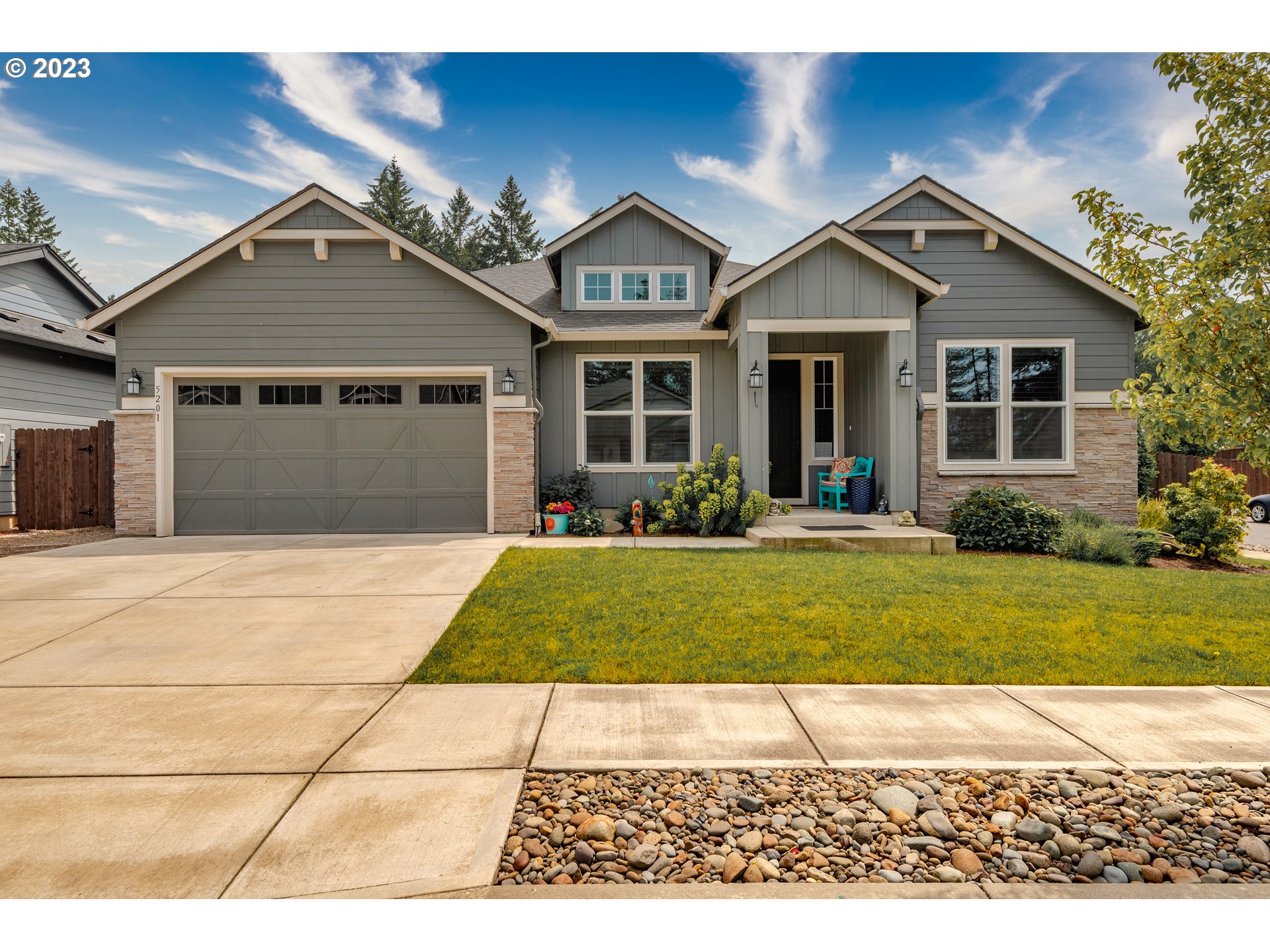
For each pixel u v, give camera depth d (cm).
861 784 307
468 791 297
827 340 1256
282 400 1104
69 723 372
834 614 574
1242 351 404
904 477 1074
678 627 541
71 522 1220
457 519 1117
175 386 1094
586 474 1198
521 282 1678
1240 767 319
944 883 242
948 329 1200
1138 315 1200
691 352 1224
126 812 278
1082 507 1193
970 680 432
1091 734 354
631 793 300
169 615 597
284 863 245
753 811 285
